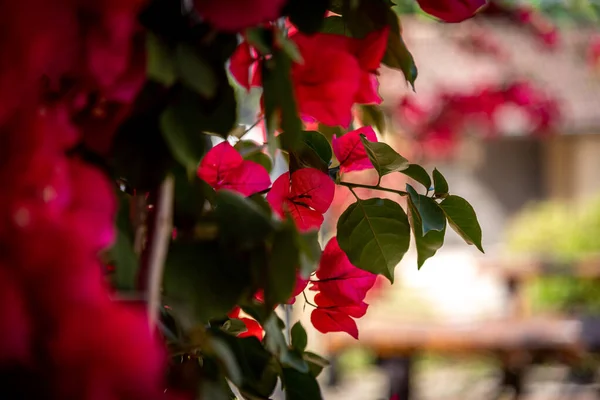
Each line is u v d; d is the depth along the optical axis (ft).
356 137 3.40
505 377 18.44
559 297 21.89
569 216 25.21
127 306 2.71
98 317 2.50
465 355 15.70
